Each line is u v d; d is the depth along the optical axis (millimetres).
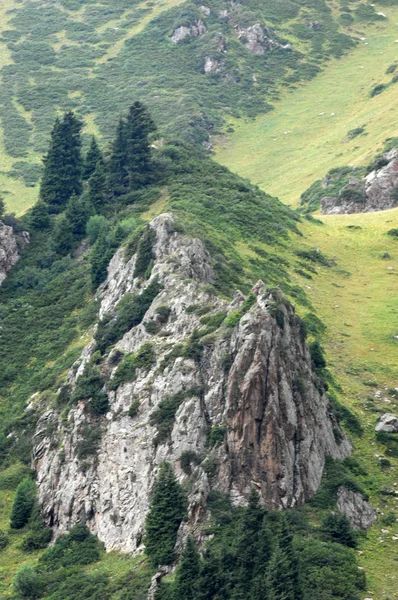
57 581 80188
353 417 93688
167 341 92875
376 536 77062
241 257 122188
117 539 82312
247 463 76312
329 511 76625
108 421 90750
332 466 81125
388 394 100875
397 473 86750
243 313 85875
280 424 77750
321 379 86938
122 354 96188
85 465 88938
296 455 78375
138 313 100625
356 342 112500
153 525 75938
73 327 119312
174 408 84188
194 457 79188
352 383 102562
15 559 87312
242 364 79125
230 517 74000
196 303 96062
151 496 81000
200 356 86250
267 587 67000
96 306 119000
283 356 80875
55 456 93375
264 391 77938
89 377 95000
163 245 109812
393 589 69938
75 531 85750
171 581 71438
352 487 79562
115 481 85562
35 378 113062
